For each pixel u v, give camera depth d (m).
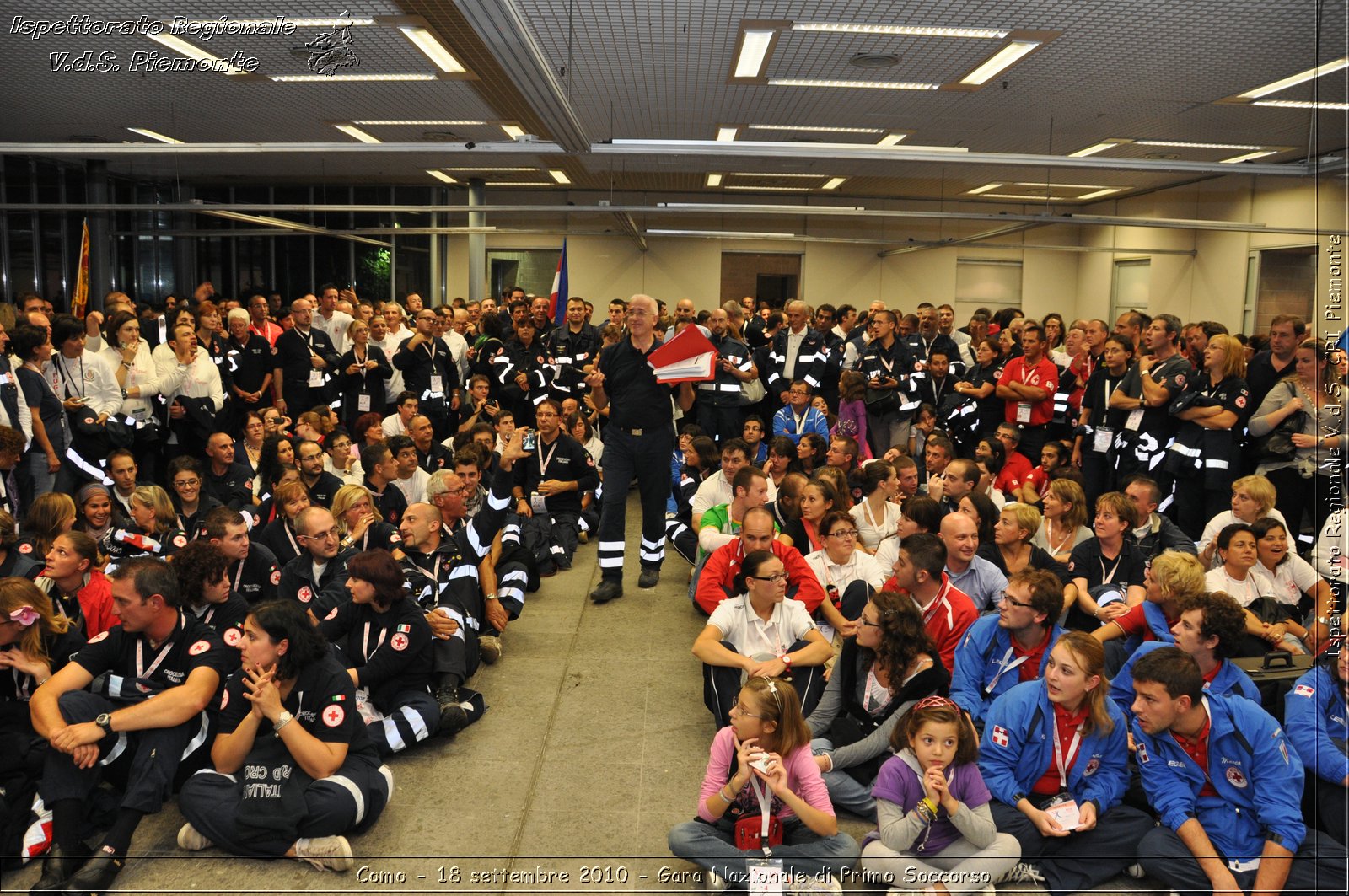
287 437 6.48
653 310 6.04
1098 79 8.23
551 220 17.84
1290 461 6.04
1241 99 8.83
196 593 3.66
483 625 5.41
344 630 4.12
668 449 6.29
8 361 5.95
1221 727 3.19
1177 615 4.10
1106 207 17.42
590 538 7.96
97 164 13.43
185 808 3.32
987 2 6.34
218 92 8.81
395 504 6.08
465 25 6.43
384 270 16.88
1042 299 18.53
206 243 16.27
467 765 4.02
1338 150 10.02
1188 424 6.48
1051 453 6.89
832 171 13.94
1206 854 3.10
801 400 8.28
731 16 6.73
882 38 7.20
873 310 8.71
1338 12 6.46
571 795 3.78
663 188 17.05
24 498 6.08
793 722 3.21
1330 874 3.05
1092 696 3.31
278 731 3.29
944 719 3.08
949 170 13.67
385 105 9.27
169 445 7.48
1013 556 4.86
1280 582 4.60
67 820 3.20
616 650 5.37
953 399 8.82
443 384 9.15
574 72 8.34
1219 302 14.16
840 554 4.94
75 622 4.07
